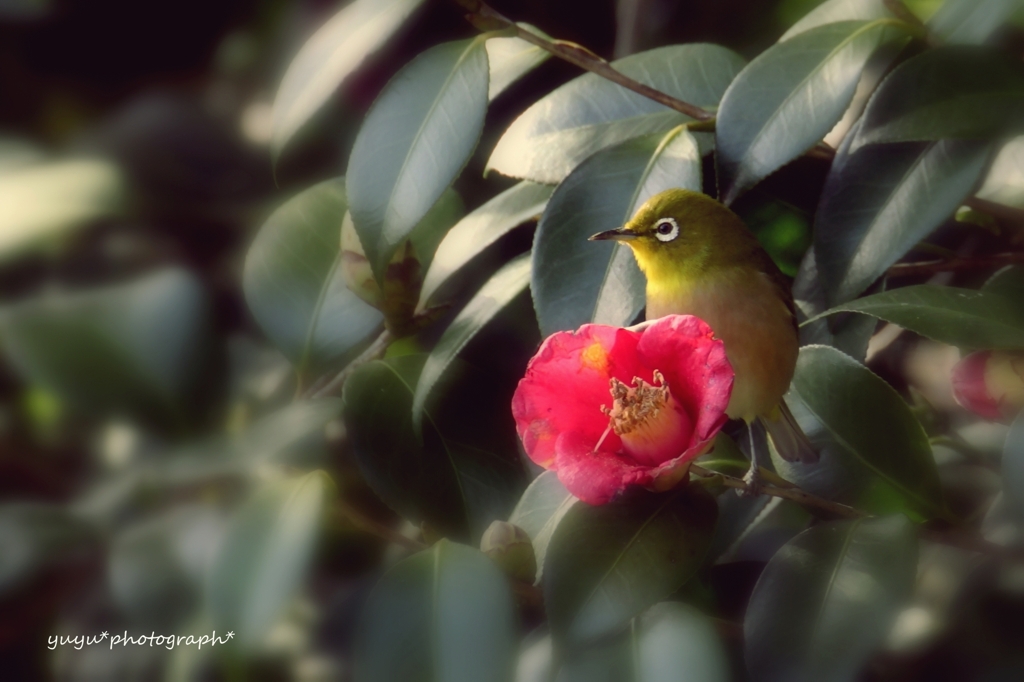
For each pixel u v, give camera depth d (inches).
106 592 177.8
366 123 177.9
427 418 178.9
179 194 184.5
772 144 177.8
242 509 175.9
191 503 176.6
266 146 185.0
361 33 178.2
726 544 178.5
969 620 177.6
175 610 175.9
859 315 179.0
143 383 177.2
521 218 179.8
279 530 175.8
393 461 178.7
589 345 175.8
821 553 176.2
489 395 179.3
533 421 175.8
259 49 185.9
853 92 177.8
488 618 175.3
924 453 178.1
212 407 177.3
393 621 175.5
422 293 179.6
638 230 180.4
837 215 178.5
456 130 177.6
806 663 175.5
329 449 179.3
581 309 177.9
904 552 175.9
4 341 177.2
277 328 179.3
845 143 178.7
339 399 178.7
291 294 179.6
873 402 178.4
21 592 177.5
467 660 175.2
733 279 180.1
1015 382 177.6
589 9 185.9
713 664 175.5
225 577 175.6
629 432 175.6
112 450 178.9
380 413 178.9
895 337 182.2
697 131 179.2
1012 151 181.0
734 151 177.9
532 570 176.2
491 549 176.1
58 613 177.9
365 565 179.5
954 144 178.1
